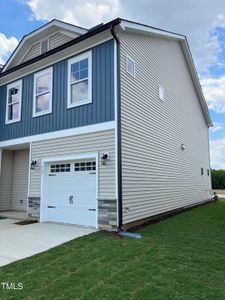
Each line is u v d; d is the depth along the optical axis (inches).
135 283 165.6
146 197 381.7
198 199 675.4
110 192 316.2
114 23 326.3
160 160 446.9
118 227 303.3
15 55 486.6
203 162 748.6
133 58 379.2
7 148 498.3
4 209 506.6
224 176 1311.5
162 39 501.0
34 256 219.3
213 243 258.5
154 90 445.1
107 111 334.3
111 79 336.2
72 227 338.0
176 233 304.3
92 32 340.5
